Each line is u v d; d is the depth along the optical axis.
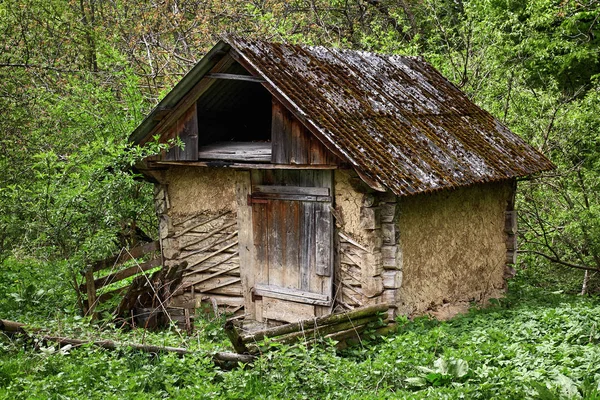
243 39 10.72
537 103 15.70
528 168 12.27
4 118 15.17
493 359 7.80
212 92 11.55
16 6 16.27
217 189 11.87
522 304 11.84
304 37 18.97
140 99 14.65
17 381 7.41
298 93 10.20
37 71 15.76
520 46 16.12
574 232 14.17
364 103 11.05
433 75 13.79
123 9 18.75
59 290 11.51
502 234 13.04
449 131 11.89
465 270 11.99
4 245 13.33
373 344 9.53
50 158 11.77
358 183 10.10
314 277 10.80
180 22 18.09
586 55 17.83
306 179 10.78
